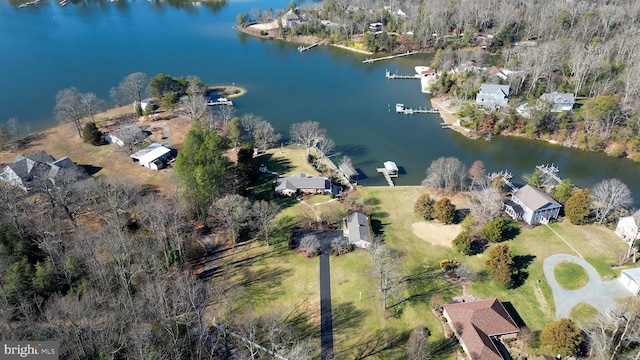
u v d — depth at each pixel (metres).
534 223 97.38
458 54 184.50
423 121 150.25
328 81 183.38
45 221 88.81
